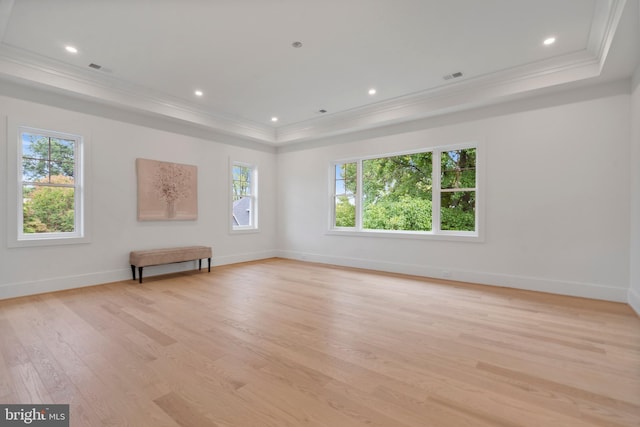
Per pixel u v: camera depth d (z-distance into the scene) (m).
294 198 6.56
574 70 3.43
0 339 2.40
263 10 2.61
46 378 1.84
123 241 4.47
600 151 3.52
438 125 4.66
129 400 1.63
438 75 3.87
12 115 3.52
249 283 4.34
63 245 3.92
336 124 5.55
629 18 2.36
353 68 3.69
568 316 2.98
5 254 3.50
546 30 2.91
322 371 1.94
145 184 4.66
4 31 2.93
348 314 3.04
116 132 4.39
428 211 6.09
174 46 3.21
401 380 1.84
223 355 2.16
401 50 3.28
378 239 5.33
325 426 1.44
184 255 4.77
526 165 3.96
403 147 5.03
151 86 4.24
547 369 1.97
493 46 3.20
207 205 5.55
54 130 3.82
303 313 3.06
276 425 1.45
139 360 2.07
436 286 4.17
